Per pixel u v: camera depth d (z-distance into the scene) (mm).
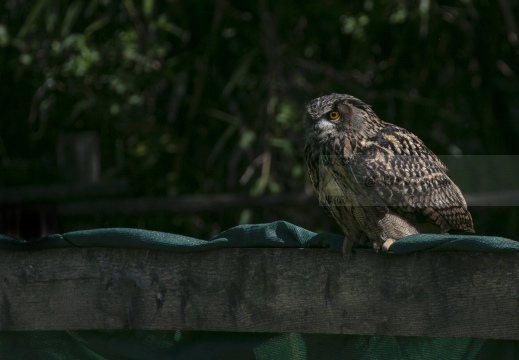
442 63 13531
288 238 3424
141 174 13492
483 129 13477
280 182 13141
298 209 12914
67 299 3643
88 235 3592
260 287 3426
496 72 13539
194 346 3549
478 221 12758
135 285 3568
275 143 11625
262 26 12273
